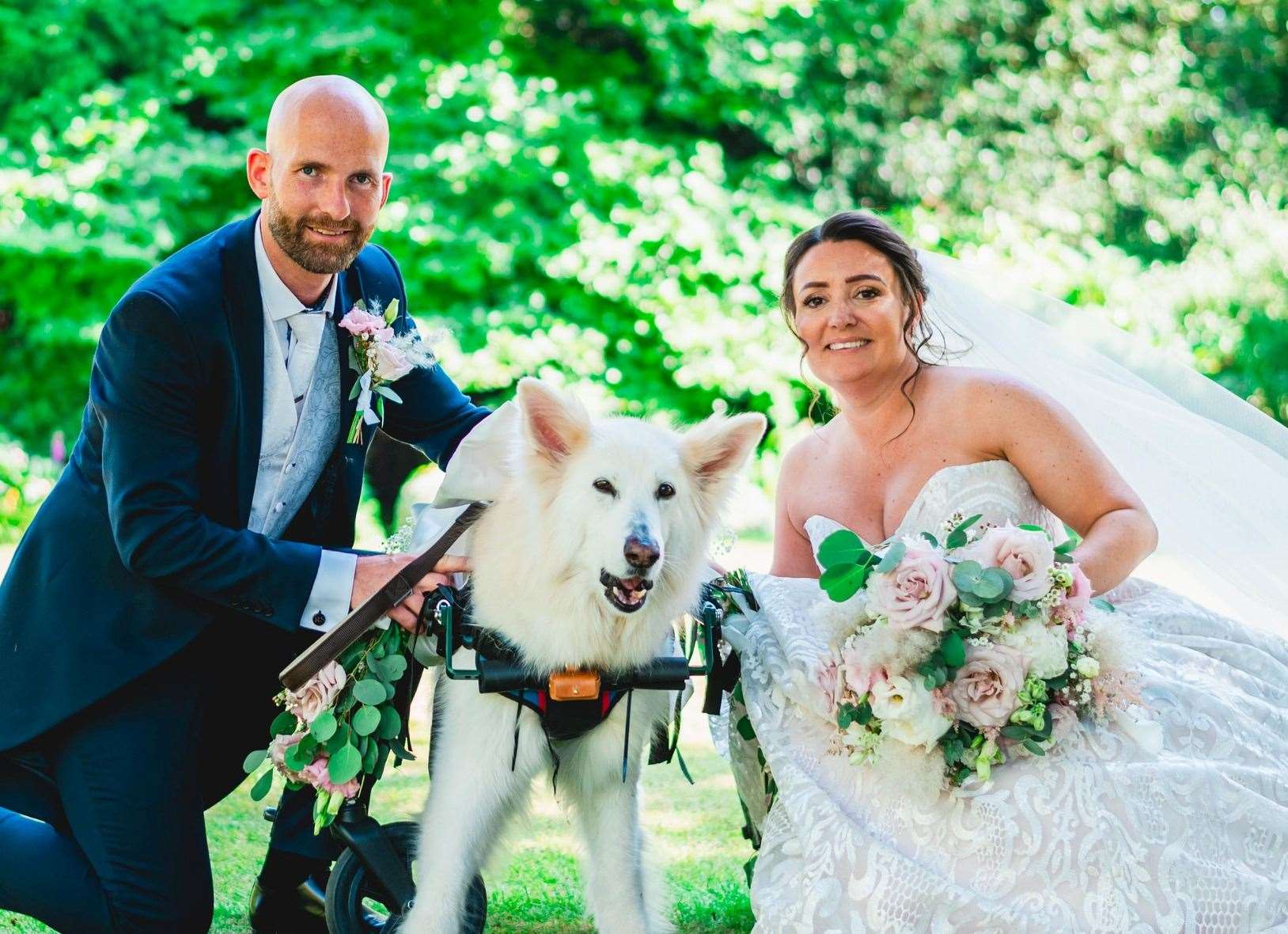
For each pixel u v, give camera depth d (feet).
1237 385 40.60
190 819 10.53
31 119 37.68
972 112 46.32
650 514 10.23
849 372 11.18
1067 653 9.57
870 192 45.73
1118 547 10.62
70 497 10.82
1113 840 9.27
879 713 9.35
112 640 10.45
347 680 10.44
